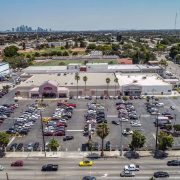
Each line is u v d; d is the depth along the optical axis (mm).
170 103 152125
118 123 121000
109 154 92875
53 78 185500
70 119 128625
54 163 87375
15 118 131500
